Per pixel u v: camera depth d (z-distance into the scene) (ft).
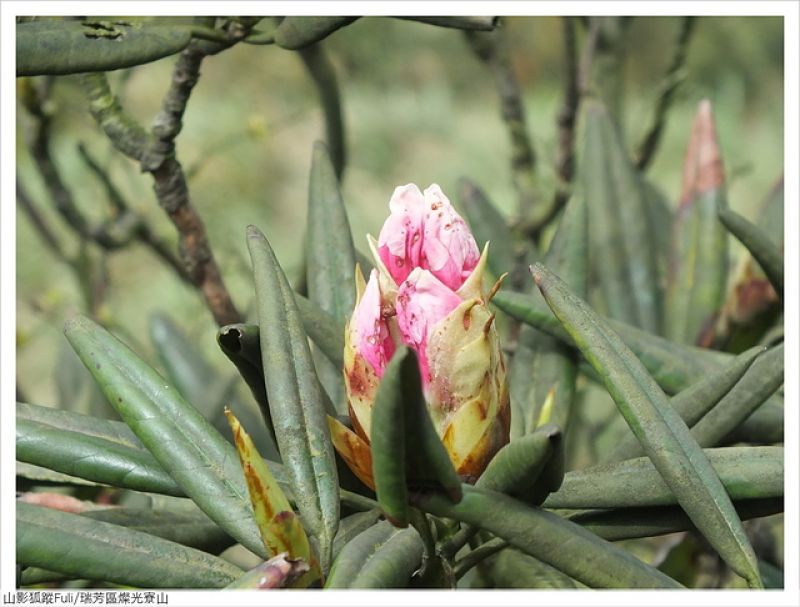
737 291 1.87
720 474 1.48
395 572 1.39
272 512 1.38
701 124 1.97
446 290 1.42
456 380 1.42
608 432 2.35
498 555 1.50
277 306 1.45
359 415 1.44
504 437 1.44
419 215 1.43
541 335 1.71
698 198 1.95
